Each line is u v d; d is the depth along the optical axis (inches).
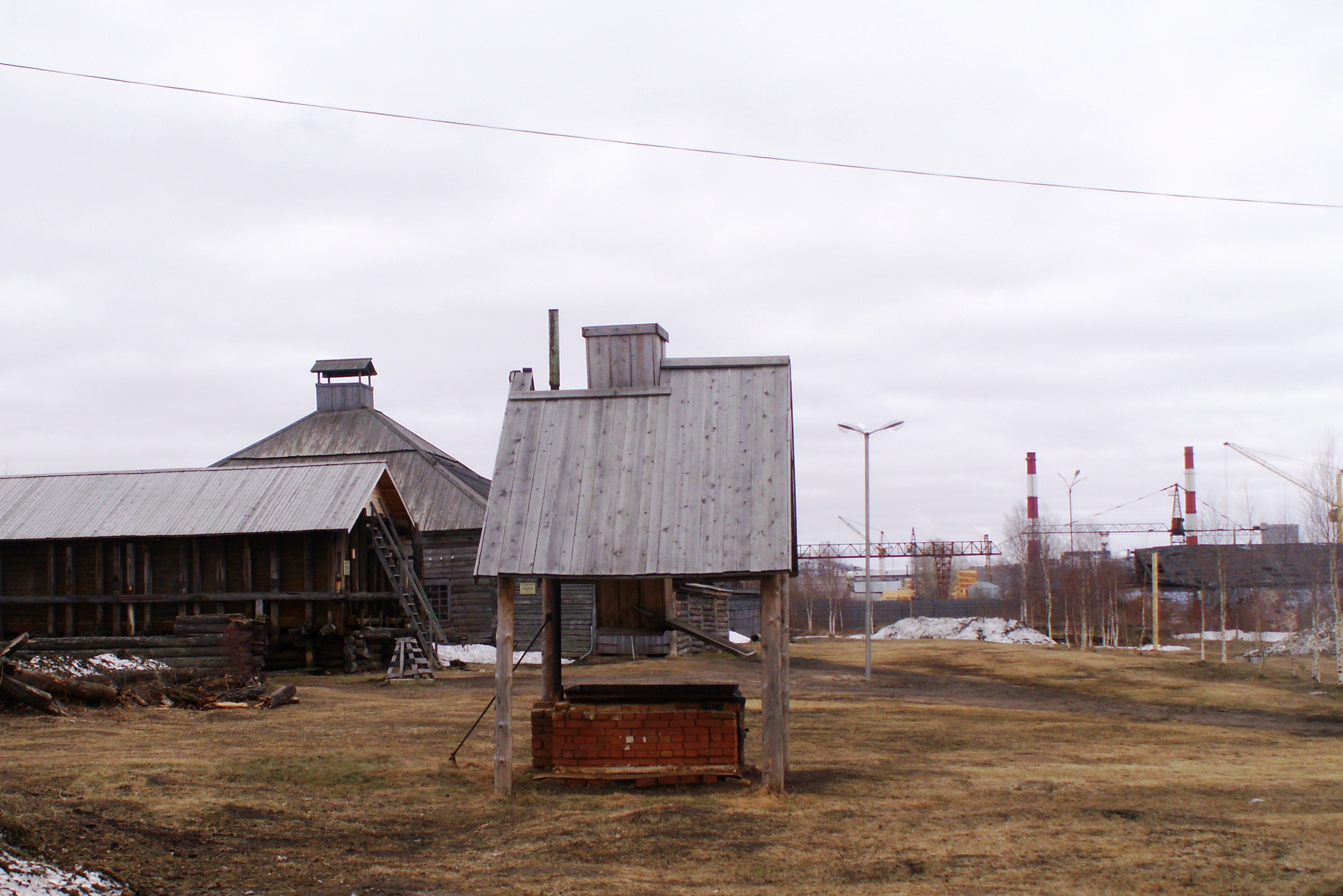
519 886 354.3
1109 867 358.6
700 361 557.0
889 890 343.3
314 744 661.9
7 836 335.9
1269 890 323.9
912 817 454.6
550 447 534.0
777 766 500.4
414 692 1030.4
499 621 506.3
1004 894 333.4
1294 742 746.2
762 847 406.3
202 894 330.6
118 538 1211.9
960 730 780.0
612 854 398.0
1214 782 535.5
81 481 1332.4
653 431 532.7
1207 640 2236.7
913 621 2783.0
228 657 1021.8
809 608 3193.9
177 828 412.2
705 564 484.1
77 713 768.9
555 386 569.6
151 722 760.3
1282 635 2128.4
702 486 509.7
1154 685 1213.1
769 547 486.0
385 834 432.5
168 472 1338.6
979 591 4835.1
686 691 543.5
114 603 1210.0
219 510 1245.7
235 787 505.4
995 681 1298.0
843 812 463.5
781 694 534.9
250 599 1201.4
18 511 1269.7
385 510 1421.0
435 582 1672.0
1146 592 2493.8
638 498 510.3
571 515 508.1
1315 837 389.7
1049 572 2810.0
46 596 1224.2
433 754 625.6
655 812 465.1
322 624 1215.6
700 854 395.2
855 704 983.0
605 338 560.7
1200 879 339.3
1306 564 1625.2
